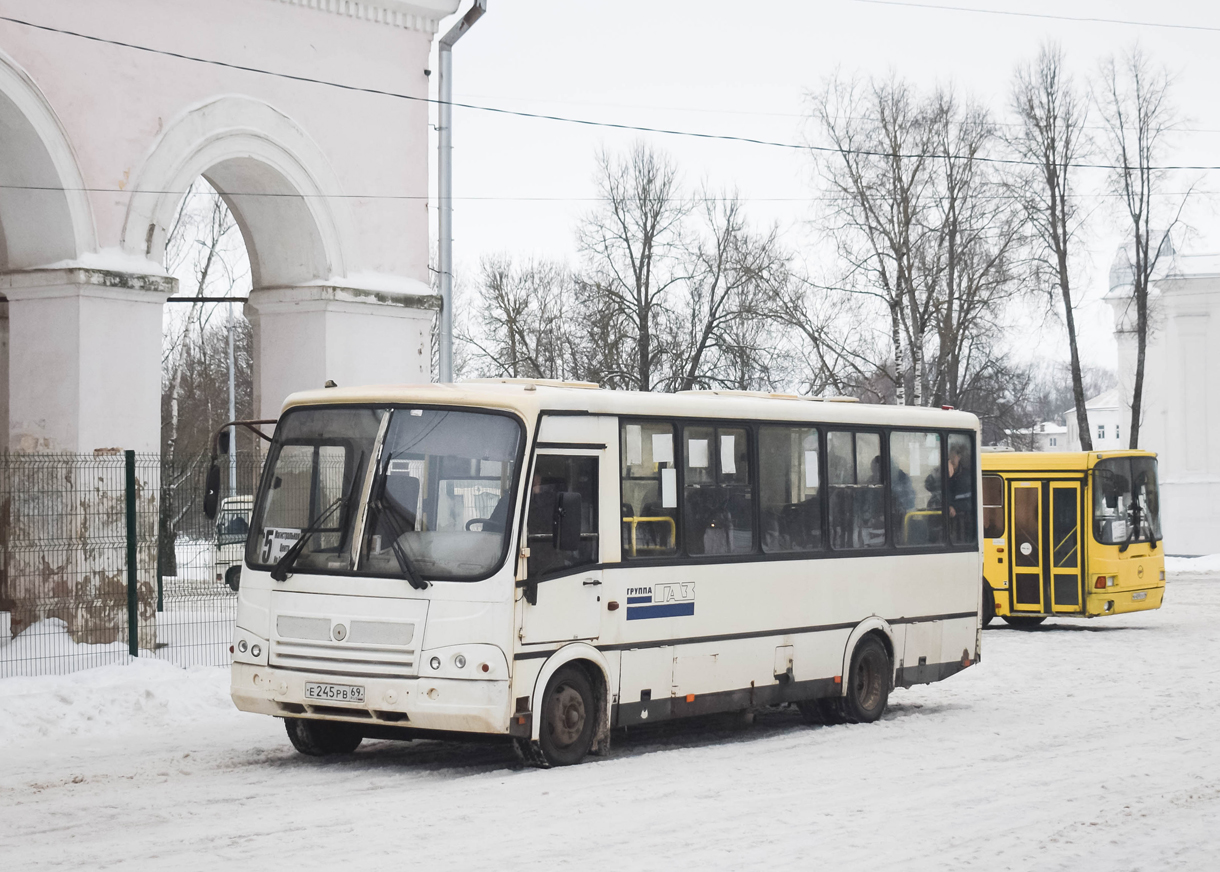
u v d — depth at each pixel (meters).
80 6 16.20
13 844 7.98
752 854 7.79
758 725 13.77
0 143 15.94
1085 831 8.58
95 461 16.20
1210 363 47.81
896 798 9.62
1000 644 22.06
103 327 16.42
